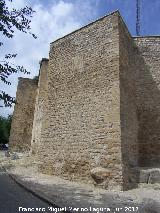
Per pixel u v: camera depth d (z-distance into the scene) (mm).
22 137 22422
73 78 13328
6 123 41250
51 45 15109
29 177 12398
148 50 14641
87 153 11578
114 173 10422
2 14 5617
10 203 7758
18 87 23172
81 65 13125
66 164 12336
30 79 23547
